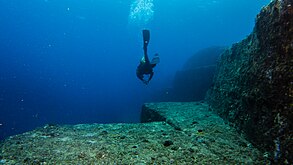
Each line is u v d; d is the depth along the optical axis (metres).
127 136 5.01
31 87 54.34
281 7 3.86
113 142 4.53
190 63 19.03
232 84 6.22
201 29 68.06
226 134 5.14
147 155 3.84
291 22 3.57
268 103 3.96
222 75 7.59
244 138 4.84
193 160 3.69
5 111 26.08
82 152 3.92
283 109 3.52
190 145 4.40
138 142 4.55
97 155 3.79
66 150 4.02
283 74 3.61
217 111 7.06
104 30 80.81
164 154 3.90
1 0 53.09
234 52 7.03
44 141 4.57
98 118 24.08
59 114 26.17
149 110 8.41
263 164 3.58
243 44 6.43
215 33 74.31
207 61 17.88
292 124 3.27
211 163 3.60
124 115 23.83
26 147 4.18
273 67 3.93
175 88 16.58
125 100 34.62
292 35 3.53
